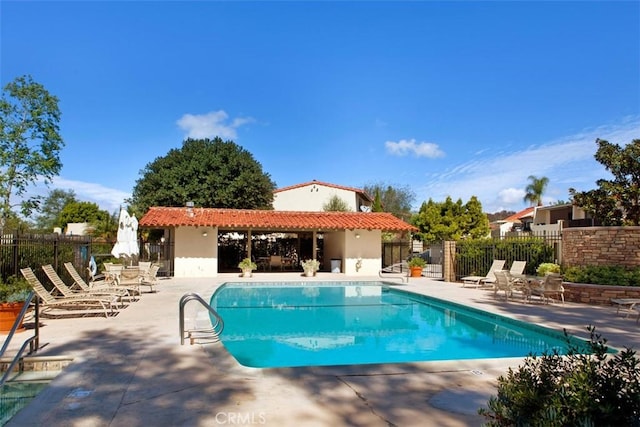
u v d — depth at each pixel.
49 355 6.68
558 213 38.50
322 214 26.45
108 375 5.75
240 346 9.56
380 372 5.98
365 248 25.05
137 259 23.08
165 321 9.61
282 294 17.80
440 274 25.27
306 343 9.83
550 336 9.47
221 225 22.44
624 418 2.67
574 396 2.78
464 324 12.18
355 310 14.44
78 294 11.13
